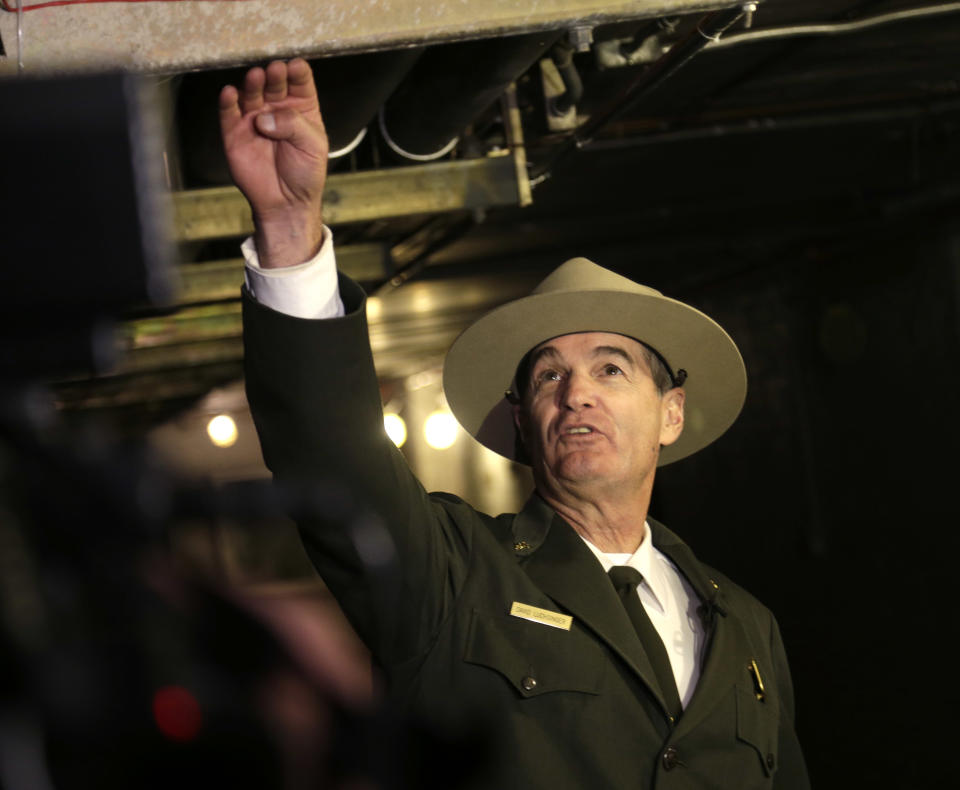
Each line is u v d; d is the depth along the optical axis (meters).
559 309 1.83
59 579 0.37
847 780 4.82
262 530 0.40
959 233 7.05
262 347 1.27
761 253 8.40
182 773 0.36
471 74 2.64
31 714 0.35
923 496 7.66
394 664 1.48
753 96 4.74
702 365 1.96
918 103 5.27
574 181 5.70
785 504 9.25
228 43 1.66
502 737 1.44
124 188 0.40
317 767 0.38
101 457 0.38
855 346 8.23
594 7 1.82
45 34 1.60
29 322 0.41
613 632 1.56
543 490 1.81
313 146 1.13
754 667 1.72
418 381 11.72
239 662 0.38
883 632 7.45
